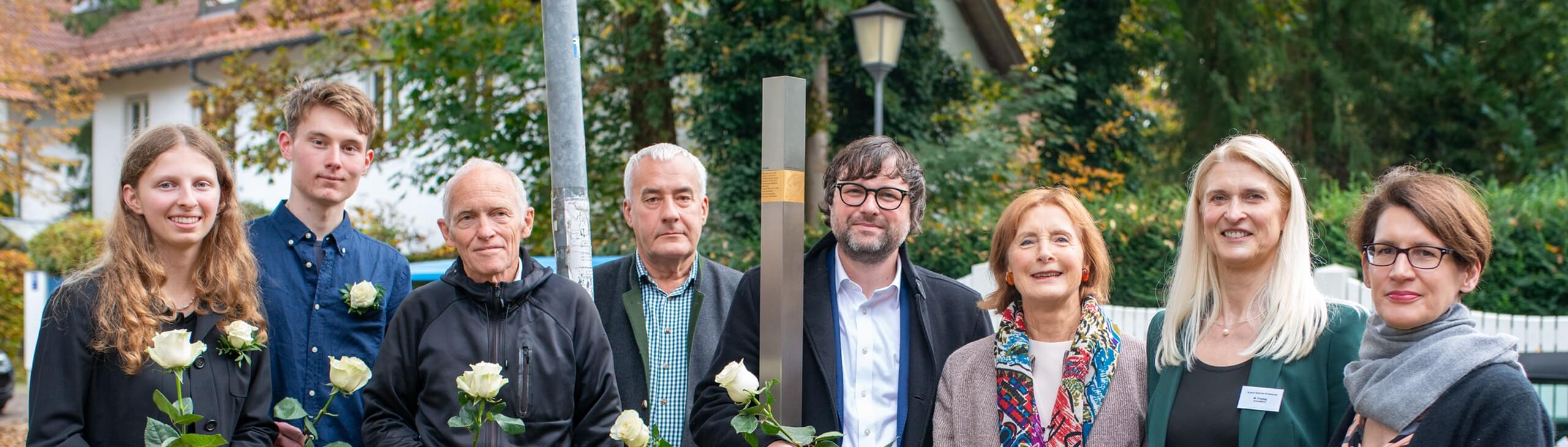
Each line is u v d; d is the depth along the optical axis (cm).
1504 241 742
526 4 1115
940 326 321
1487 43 1347
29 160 1584
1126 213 859
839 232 311
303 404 329
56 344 276
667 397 351
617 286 365
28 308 1335
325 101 340
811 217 1222
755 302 317
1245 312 287
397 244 1500
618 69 1185
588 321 304
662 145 362
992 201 1159
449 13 1138
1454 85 1317
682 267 361
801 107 278
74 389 274
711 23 1156
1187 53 1328
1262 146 282
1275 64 1284
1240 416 272
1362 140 1291
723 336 320
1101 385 292
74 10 2222
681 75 1190
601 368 300
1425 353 236
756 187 1165
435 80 1162
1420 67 1341
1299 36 1332
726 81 1167
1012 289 313
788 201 275
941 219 1052
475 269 293
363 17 1238
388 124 1302
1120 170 1439
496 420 249
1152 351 297
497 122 1174
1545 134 1377
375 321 342
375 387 292
